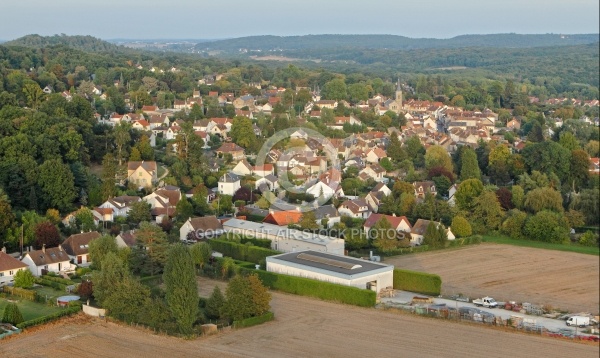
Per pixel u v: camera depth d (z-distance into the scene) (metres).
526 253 124.31
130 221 130.75
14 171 133.62
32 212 119.69
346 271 97.31
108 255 90.94
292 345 77.19
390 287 99.94
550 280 107.62
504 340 78.88
